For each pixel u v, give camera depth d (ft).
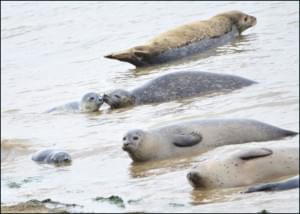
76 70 285.02
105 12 384.88
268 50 257.34
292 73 216.74
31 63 314.96
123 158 167.53
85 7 404.98
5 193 152.25
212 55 271.90
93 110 219.20
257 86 209.97
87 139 188.14
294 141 159.43
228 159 139.44
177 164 156.56
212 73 220.64
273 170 137.49
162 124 190.49
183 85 218.38
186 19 339.98
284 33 281.95
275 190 129.70
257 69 232.32
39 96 252.42
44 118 219.41
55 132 201.16
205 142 164.45
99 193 143.74
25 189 153.79
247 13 330.34
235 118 169.27
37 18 406.21
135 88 222.48
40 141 193.47
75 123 207.72
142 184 146.10
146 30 333.62
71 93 248.73
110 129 194.18
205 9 353.10
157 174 151.53
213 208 125.70
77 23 377.50
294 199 124.36
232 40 290.97
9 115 230.68
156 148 163.02
